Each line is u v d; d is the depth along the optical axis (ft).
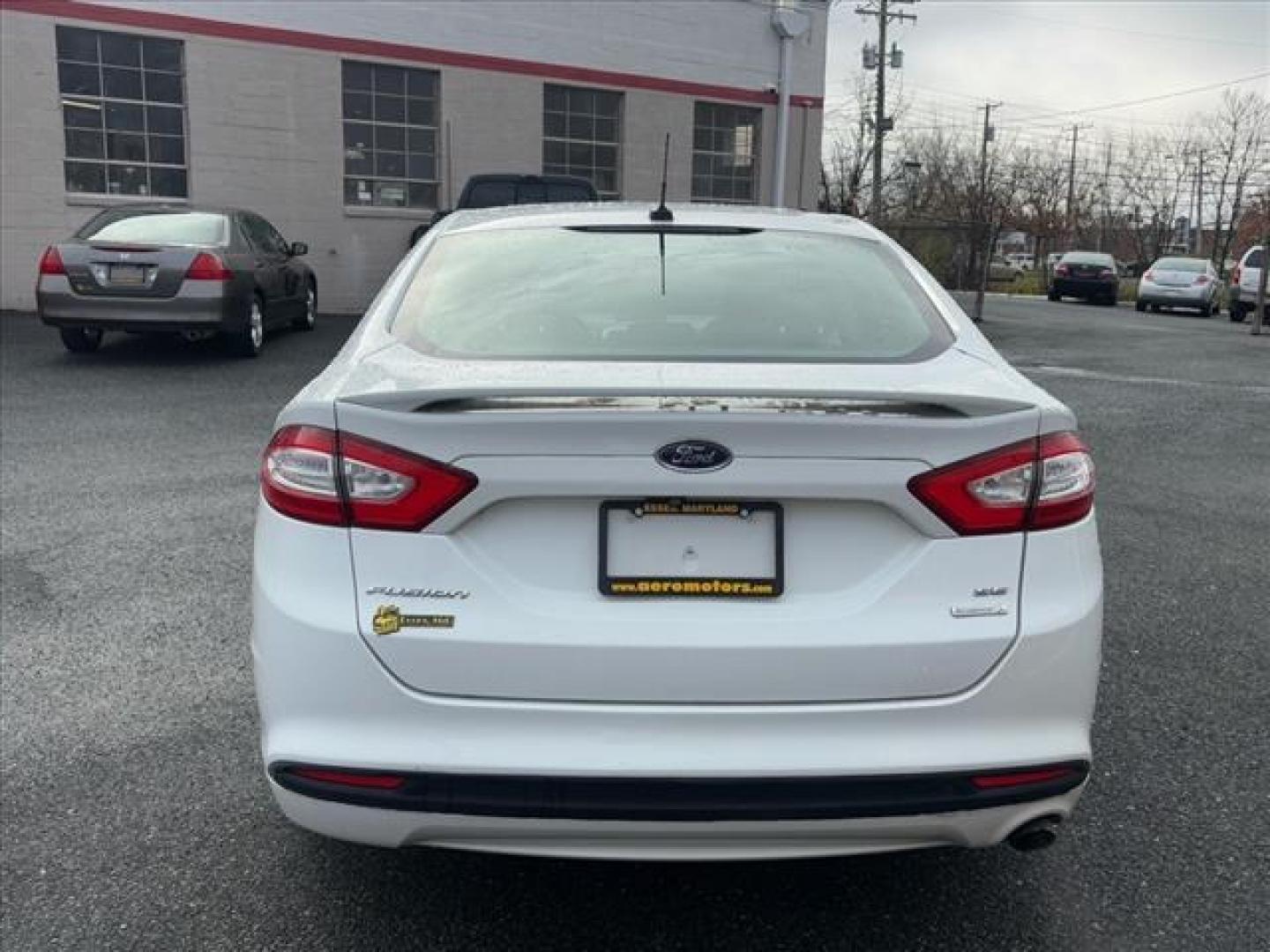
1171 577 17.71
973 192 107.86
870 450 7.70
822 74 74.33
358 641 7.66
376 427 7.77
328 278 58.85
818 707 7.64
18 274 51.57
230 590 16.40
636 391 7.77
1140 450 27.66
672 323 9.62
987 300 102.01
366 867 9.79
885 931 9.02
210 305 35.60
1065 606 7.99
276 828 10.37
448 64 60.29
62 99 51.57
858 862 10.00
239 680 13.44
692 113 69.26
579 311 9.77
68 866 9.72
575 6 63.72
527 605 7.70
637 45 66.28
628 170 67.21
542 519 7.78
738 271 10.49
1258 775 11.51
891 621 7.74
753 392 7.79
